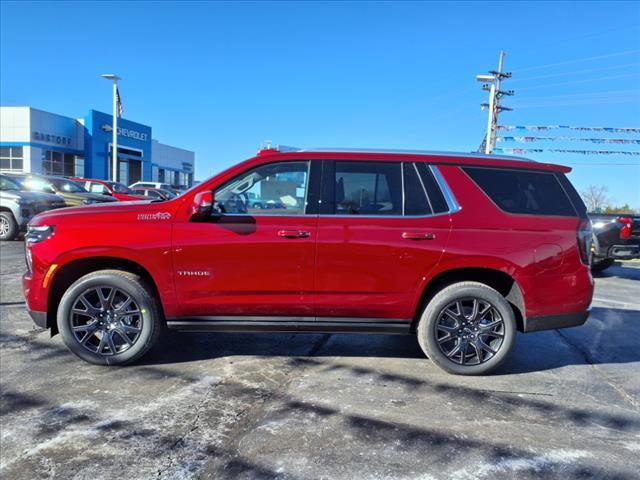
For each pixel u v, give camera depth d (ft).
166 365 14.79
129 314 14.17
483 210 14.19
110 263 14.55
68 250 13.71
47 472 9.23
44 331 17.85
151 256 13.73
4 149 109.91
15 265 31.53
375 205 14.19
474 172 14.47
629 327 20.68
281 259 13.80
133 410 11.80
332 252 13.80
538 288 14.20
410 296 14.10
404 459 9.89
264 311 14.15
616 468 9.76
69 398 12.39
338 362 15.44
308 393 13.00
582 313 14.62
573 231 14.42
